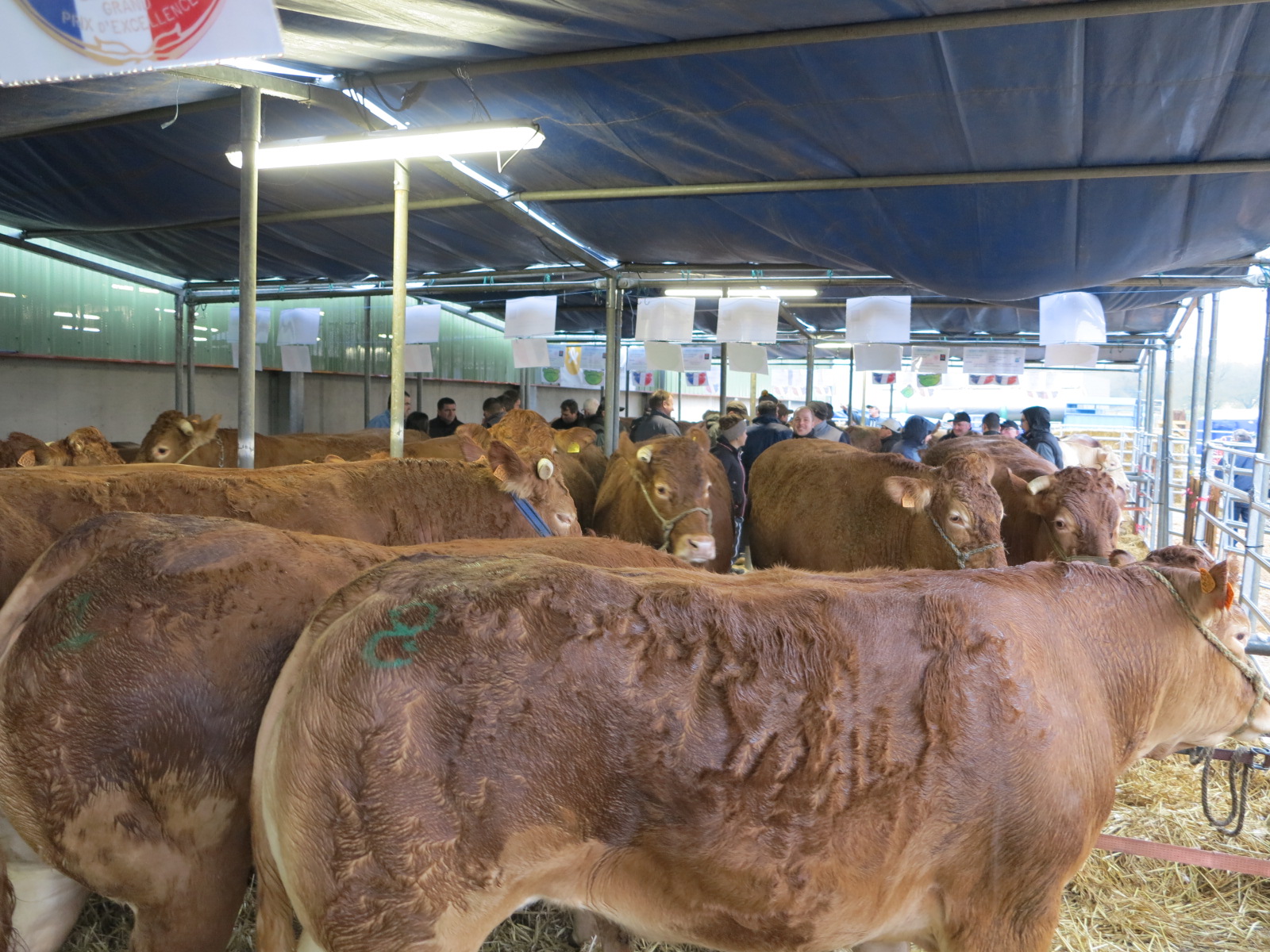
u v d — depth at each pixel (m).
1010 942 1.90
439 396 21.81
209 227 10.32
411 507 3.91
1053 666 1.98
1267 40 4.16
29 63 2.76
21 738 1.86
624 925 1.80
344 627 1.66
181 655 1.92
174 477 3.35
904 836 1.78
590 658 1.64
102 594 1.94
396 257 6.46
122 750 1.86
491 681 1.60
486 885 1.60
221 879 1.98
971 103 5.15
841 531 5.23
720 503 6.31
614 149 6.65
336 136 5.20
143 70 2.76
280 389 17.97
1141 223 6.79
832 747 1.72
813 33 4.45
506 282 12.40
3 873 1.97
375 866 1.55
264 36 2.71
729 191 7.18
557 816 1.61
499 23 4.53
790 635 1.77
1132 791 4.34
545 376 22.03
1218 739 2.35
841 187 6.75
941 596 1.94
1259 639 3.67
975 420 30.44
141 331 15.25
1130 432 19.88
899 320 10.01
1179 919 3.29
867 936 1.86
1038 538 4.94
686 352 17.22
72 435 7.14
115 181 8.63
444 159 6.80
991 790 1.83
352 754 1.57
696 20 4.39
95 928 2.83
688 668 1.68
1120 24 4.15
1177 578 2.25
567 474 7.49
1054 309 9.14
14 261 13.16
